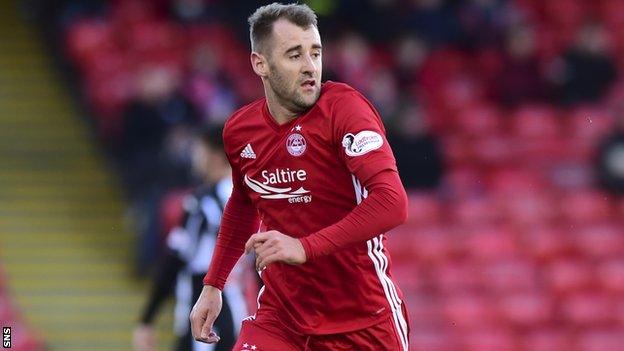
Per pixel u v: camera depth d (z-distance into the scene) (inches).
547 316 1849.2
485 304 1845.5
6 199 1908.2
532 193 2062.0
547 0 2482.8
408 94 2208.4
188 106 1883.6
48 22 2278.5
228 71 2154.3
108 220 1892.2
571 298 1882.4
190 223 1053.8
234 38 2231.8
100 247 1838.1
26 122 2078.0
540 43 2420.0
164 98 1877.5
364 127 634.2
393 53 2229.3
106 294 1733.5
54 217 1888.5
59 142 2043.6
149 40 2176.4
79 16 2228.1
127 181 1870.1
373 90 2042.3
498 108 2233.0
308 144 654.5
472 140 2175.2
